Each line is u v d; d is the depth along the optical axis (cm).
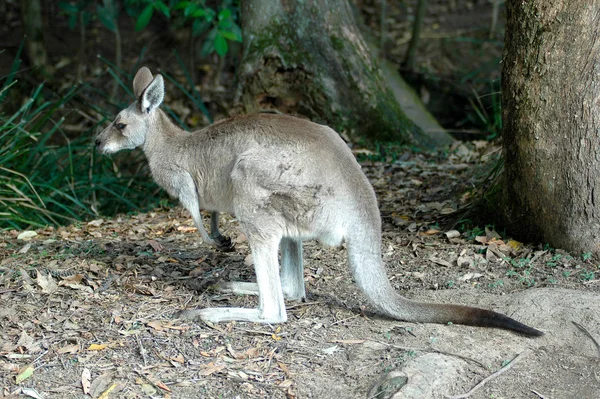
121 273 540
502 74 552
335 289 511
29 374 405
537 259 531
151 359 420
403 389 373
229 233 628
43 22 1270
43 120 852
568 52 506
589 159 508
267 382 396
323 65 863
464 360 407
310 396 384
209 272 547
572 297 458
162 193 855
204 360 418
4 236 665
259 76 863
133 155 947
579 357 418
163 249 595
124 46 1281
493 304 465
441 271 529
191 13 885
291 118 462
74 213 791
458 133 1098
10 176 766
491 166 700
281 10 862
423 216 638
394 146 855
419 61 1290
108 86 1169
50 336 445
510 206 566
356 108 873
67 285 514
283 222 442
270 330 448
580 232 523
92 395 388
